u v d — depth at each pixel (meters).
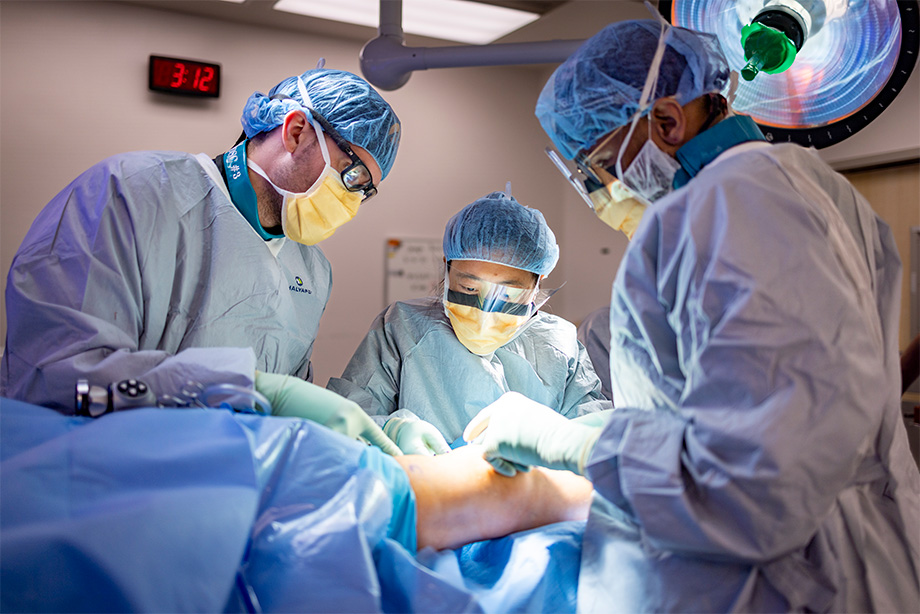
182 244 1.42
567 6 3.30
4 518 0.77
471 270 1.65
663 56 1.08
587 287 4.45
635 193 1.12
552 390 1.79
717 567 0.89
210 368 1.14
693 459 0.86
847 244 0.95
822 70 1.28
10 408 1.00
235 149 1.54
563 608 1.00
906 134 3.00
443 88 4.31
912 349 1.39
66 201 1.32
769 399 0.82
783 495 0.80
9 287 1.23
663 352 0.96
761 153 0.97
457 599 0.88
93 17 3.43
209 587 0.78
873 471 0.99
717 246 0.88
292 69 3.87
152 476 0.85
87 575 0.75
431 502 1.11
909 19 1.18
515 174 4.54
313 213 1.50
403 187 4.19
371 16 3.58
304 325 1.70
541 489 1.21
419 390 1.73
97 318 1.22
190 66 3.53
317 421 1.18
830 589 0.88
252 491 0.86
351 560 0.85
